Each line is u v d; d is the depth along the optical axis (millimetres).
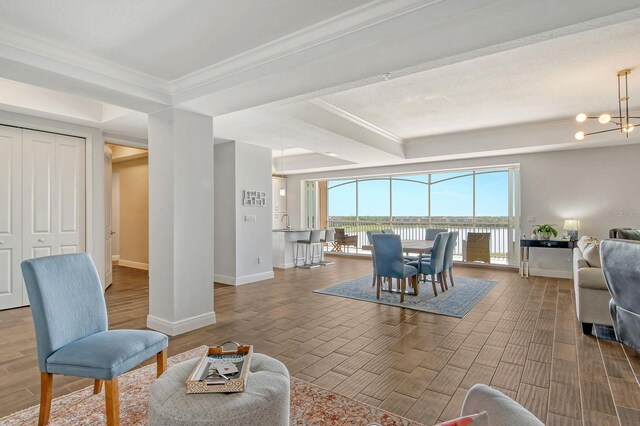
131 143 5320
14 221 4270
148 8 2150
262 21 2322
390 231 6504
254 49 2701
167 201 3477
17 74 2635
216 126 4699
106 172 5523
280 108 4012
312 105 4625
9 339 3256
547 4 1749
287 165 9508
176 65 2982
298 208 10445
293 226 10508
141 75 3133
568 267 6316
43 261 1959
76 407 2094
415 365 2699
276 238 7598
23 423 1939
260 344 3143
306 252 8070
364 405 2135
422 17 1979
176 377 1595
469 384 2396
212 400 1396
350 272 7023
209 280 3738
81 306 2088
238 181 5844
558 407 2102
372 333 3416
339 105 4852
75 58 2707
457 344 3123
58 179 4609
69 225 4707
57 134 4598
